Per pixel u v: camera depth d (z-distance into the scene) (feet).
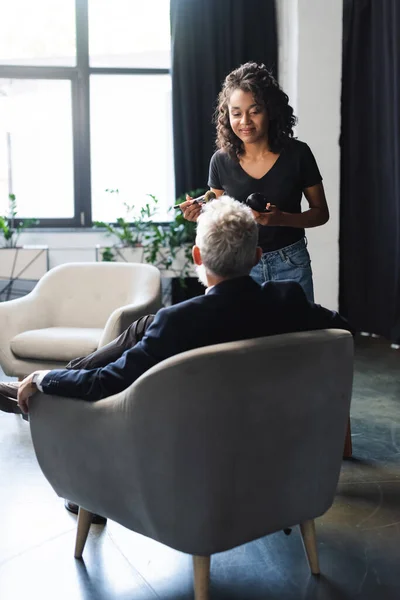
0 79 23.53
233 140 10.18
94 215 24.08
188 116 22.38
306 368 6.41
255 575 7.51
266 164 10.07
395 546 8.11
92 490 6.98
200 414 5.94
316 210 10.27
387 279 20.16
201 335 6.28
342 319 7.16
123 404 6.28
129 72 23.75
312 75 20.43
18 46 23.62
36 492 9.63
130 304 13.88
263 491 6.48
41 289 14.35
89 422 6.71
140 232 22.68
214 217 6.44
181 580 7.42
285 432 6.45
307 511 6.96
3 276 21.12
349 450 10.98
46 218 23.88
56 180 23.90
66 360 12.75
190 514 6.19
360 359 17.97
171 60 22.39
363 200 21.01
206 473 6.09
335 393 6.75
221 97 10.18
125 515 6.73
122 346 7.57
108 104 23.88
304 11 20.22
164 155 24.18
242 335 6.40
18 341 13.00
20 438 11.80
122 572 7.57
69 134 23.77
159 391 5.97
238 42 22.29
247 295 6.42
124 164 24.09
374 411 13.51
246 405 6.10
